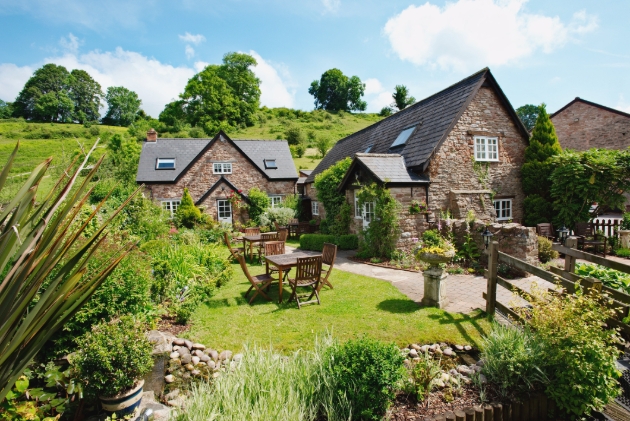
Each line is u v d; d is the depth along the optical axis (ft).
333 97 269.64
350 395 11.25
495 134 45.29
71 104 207.21
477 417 11.74
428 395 12.58
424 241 36.06
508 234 29.84
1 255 5.30
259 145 84.12
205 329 19.19
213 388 12.25
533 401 12.64
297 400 11.06
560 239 37.37
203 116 178.09
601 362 12.07
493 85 44.27
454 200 41.22
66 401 12.13
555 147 45.80
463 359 15.98
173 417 11.10
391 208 37.14
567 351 12.56
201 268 27.78
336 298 24.25
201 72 185.06
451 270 30.27
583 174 40.55
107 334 12.42
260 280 24.36
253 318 20.74
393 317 20.29
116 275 16.44
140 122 197.67
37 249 5.72
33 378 13.16
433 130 44.01
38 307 5.74
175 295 21.74
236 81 192.95
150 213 44.78
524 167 46.39
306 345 17.16
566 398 12.39
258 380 11.86
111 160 65.98
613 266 16.06
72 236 6.44
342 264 36.40
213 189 68.90
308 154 148.56
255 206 70.38
